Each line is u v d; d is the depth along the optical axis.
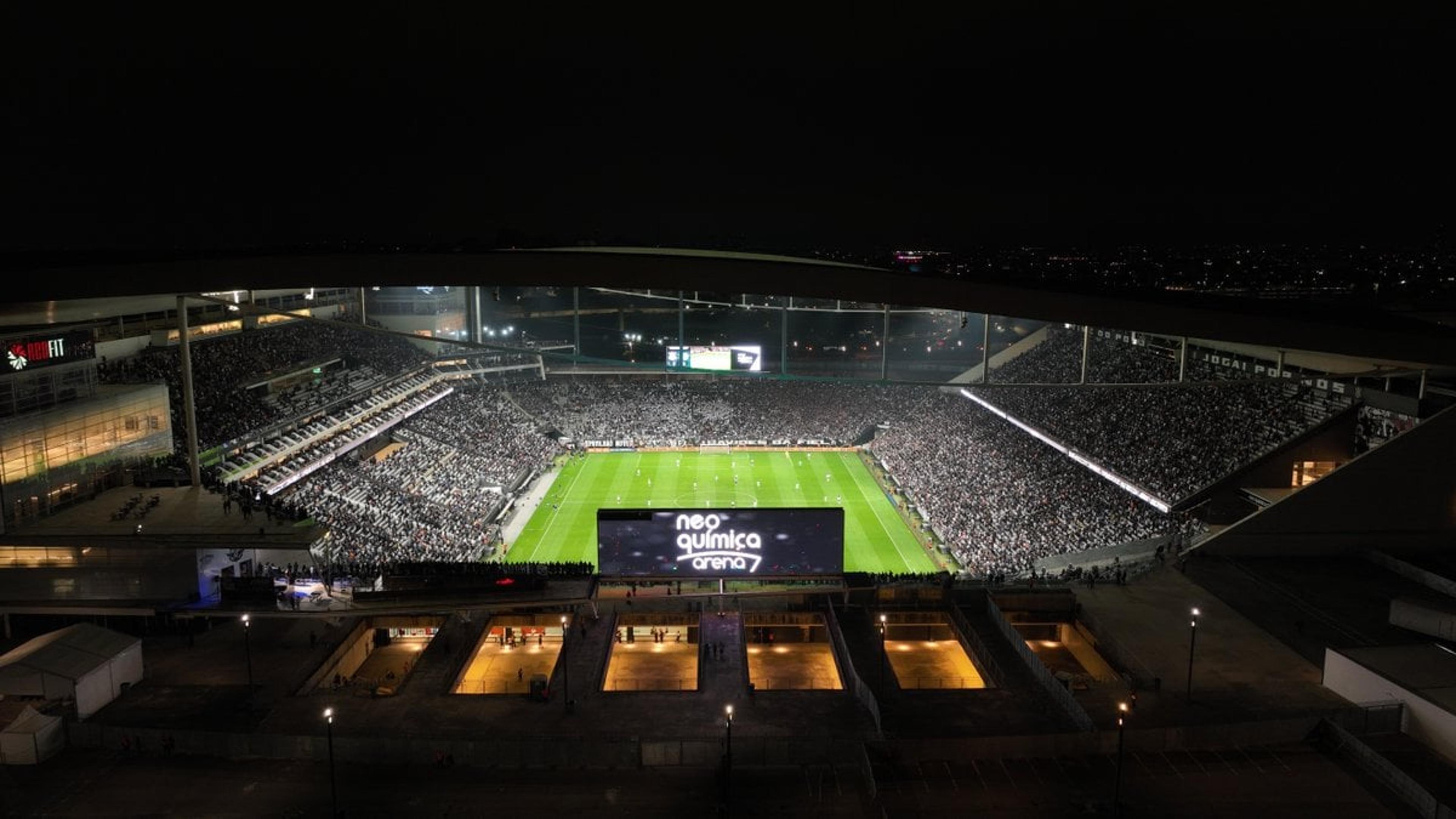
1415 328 40.12
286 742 32.69
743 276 39.72
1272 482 56.72
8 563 42.66
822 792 30.53
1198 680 37.56
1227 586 47.78
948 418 90.38
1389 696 34.19
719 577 46.47
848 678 38.97
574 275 41.66
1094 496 64.06
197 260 42.25
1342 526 51.78
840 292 39.97
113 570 42.72
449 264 42.31
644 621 46.16
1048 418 77.31
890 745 32.50
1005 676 38.53
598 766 32.22
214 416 63.59
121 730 33.06
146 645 41.69
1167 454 63.19
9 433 43.88
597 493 79.00
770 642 47.31
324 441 70.50
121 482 51.97
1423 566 50.09
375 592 42.69
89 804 29.69
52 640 37.47
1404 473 51.06
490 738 33.81
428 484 71.81
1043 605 45.69
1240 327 39.47
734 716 35.62
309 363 79.69
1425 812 28.95
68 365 47.97
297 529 45.25
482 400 96.88
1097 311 39.62
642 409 101.94
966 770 31.83
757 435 97.75
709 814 29.27
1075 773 31.59
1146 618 43.69
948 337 108.44
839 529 46.22
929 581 48.09
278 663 39.78
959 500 70.56
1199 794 30.16
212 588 43.75
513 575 44.34
